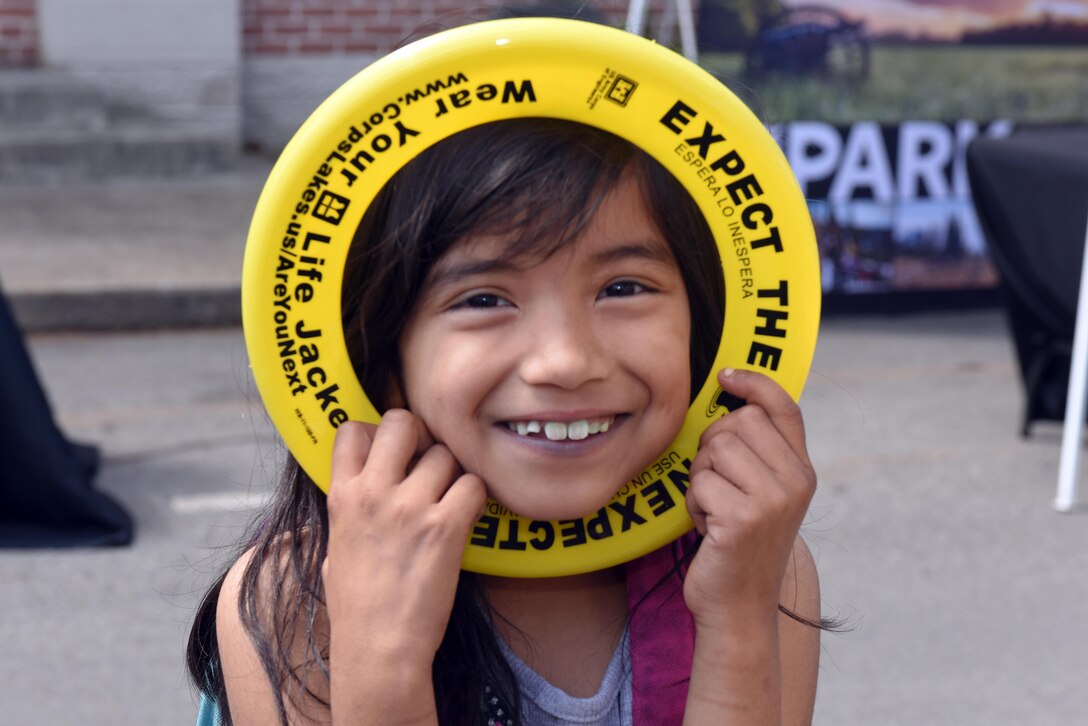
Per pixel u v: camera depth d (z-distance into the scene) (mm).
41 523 4027
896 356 6020
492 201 998
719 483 1075
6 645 3398
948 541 4000
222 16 8203
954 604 3604
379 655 1030
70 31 8148
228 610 1205
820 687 3172
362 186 1011
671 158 1014
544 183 997
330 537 1062
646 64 981
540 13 1169
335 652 1047
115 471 4555
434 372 1043
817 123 6461
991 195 4867
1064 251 4609
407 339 1067
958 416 5176
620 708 1198
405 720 1034
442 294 1032
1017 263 4809
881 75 6477
